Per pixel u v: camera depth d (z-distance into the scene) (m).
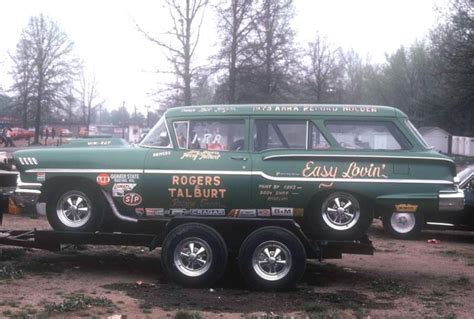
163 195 8.48
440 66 45.88
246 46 28.75
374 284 8.90
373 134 8.45
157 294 7.89
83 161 8.65
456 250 12.46
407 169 8.30
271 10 29.86
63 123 78.88
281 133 8.55
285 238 8.11
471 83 43.66
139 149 8.67
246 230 8.36
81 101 76.44
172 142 8.62
